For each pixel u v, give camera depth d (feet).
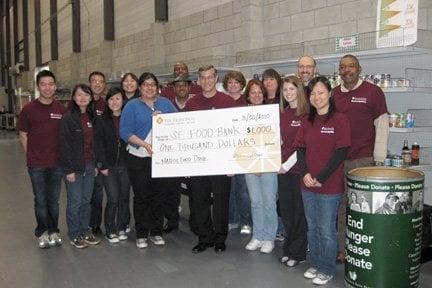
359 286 9.06
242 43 21.08
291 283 9.95
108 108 12.60
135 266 11.19
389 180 8.52
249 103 12.18
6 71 79.71
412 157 12.47
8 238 13.76
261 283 9.98
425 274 10.20
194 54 25.98
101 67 38.65
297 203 10.73
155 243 12.84
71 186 12.34
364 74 14.24
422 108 13.20
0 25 81.82
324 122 9.39
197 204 12.07
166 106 12.48
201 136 11.41
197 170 11.49
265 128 10.90
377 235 8.68
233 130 11.18
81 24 45.32
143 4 31.99
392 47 11.99
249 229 13.89
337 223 10.96
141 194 12.33
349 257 9.27
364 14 15.61
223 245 12.15
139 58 32.81
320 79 9.35
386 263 8.71
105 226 13.39
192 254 12.01
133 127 11.98
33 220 15.97
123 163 12.85
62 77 52.08
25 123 12.11
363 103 10.50
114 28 37.52
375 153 10.78
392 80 12.28
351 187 9.04
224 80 13.09
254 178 11.94
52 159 12.39
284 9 19.25
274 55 19.63
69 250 12.51
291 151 10.71
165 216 13.97
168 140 11.69
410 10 12.50
